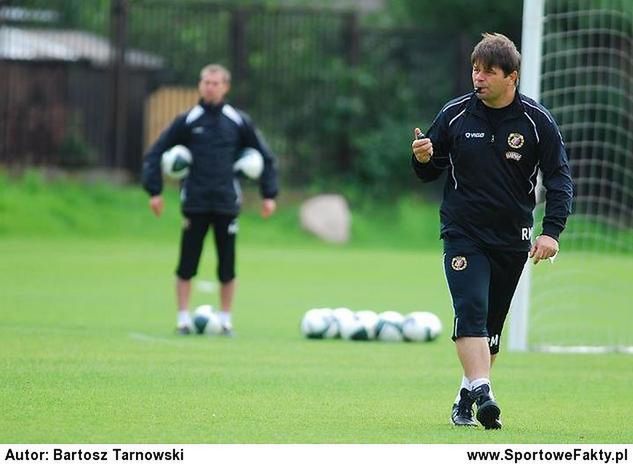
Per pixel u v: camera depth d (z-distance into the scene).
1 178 109.31
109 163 112.69
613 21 62.78
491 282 30.81
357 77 117.94
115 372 40.19
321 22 118.12
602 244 91.94
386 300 69.88
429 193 120.31
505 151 30.09
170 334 52.16
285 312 62.91
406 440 29.27
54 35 115.50
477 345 29.97
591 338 57.50
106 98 112.31
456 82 120.44
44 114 110.94
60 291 68.56
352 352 47.66
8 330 51.38
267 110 117.25
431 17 137.50
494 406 29.88
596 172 88.44
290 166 118.06
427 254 104.06
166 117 114.38
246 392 36.78
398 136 119.50
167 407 33.53
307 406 34.47
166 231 108.06
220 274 52.69
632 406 36.44
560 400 37.41
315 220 111.56
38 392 35.50
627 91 74.44
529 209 30.58
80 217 107.31
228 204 51.97
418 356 46.88
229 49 115.62
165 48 114.81
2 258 85.69
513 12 134.75
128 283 73.81
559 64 72.75
